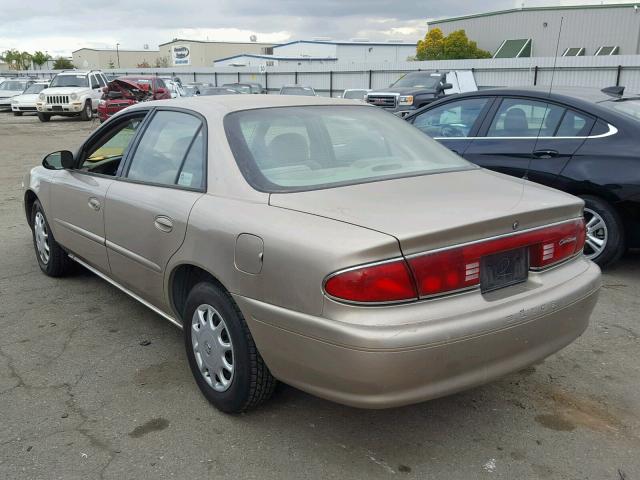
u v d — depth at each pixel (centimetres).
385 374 241
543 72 3020
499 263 274
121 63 10931
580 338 409
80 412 321
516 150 563
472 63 3278
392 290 243
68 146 1644
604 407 327
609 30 3089
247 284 278
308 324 252
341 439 298
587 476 272
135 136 399
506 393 341
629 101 568
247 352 291
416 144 376
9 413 320
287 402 330
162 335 416
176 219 325
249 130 333
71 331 422
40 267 545
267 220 277
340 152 345
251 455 285
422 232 248
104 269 425
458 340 249
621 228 517
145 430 305
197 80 5047
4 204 852
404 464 280
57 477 269
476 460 283
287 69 4291
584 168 519
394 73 3659
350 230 253
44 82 3000
